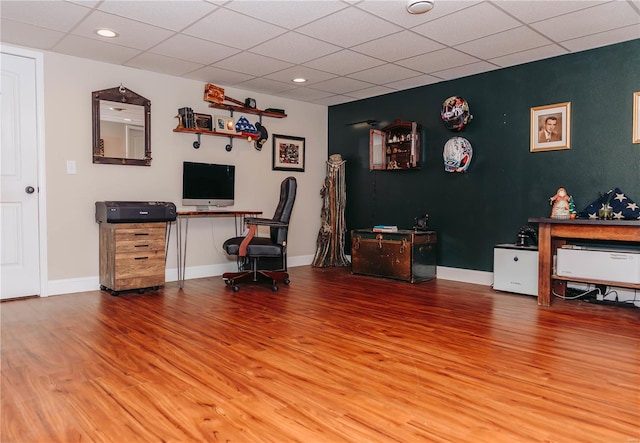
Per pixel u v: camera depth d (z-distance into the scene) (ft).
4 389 6.46
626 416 5.71
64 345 8.41
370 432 5.31
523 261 13.03
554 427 5.43
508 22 10.43
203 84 15.98
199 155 15.99
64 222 13.07
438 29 10.89
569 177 12.90
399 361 7.69
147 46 12.21
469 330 9.55
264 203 18.03
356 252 16.74
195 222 16.01
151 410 5.84
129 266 12.85
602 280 11.03
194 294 13.12
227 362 7.59
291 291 13.64
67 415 5.69
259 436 5.20
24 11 9.93
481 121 14.84
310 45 12.09
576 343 8.68
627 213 11.33
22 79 12.27
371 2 9.37
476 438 5.18
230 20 10.38
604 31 11.01
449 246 15.85
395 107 17.46
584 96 12.55
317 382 6.79
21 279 12.42
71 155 13.14
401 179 17.30
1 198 12.08
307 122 19.48
